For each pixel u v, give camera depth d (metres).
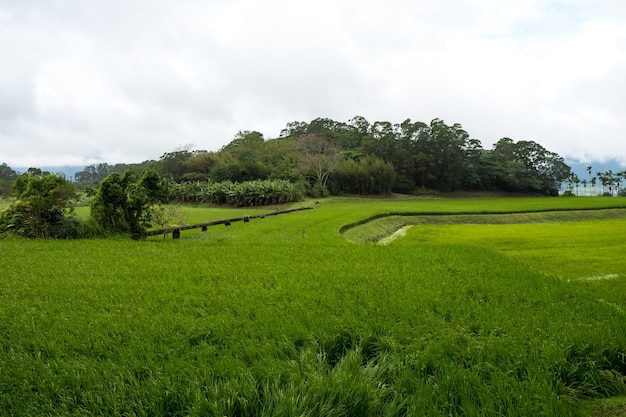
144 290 7.76
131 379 4.20
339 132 105.25
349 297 7.10
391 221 30.70
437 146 73.38
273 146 80.94
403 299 6.98
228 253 12.45
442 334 5.30
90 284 8.27
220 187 53.19
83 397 3.94
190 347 5.15
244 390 3.96
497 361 4.66
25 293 7.57
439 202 55.16
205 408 3.73
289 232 20.56
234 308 6.63
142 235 18.41
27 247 13.91
